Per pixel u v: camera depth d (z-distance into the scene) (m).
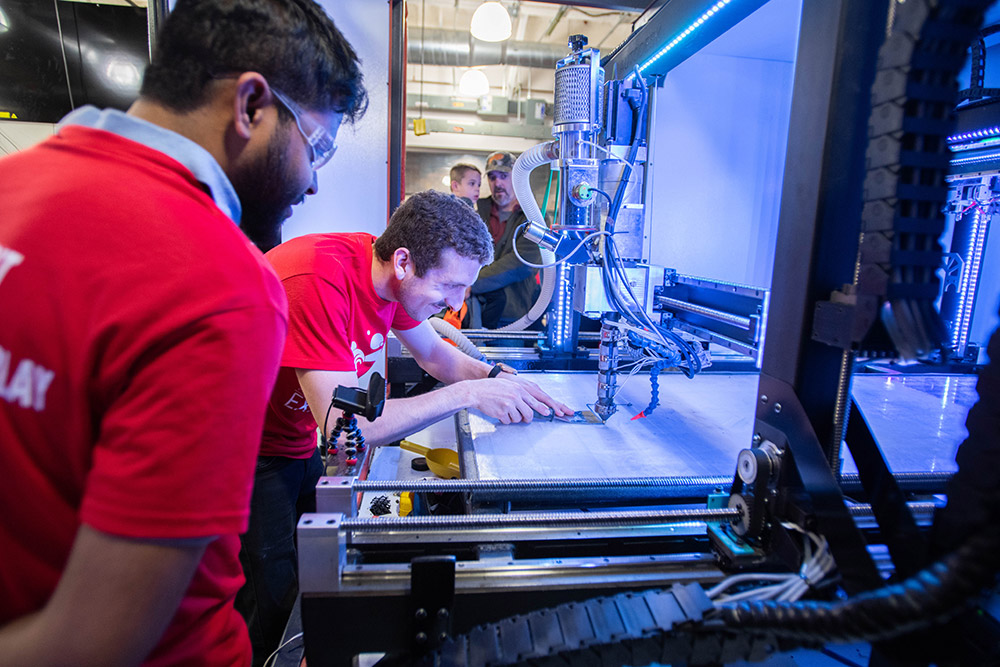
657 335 1.30
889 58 0.52
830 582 0.63
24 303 0.43
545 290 2.21
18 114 2.36
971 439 0.51
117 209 0.45
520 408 1.33
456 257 1.23
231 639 0.74
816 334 0.66
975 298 1.97
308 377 1.13
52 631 0.43
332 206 2.70
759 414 0.78
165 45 0.53
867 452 0.67
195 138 0.54
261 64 0.53
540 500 1.00
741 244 3.34
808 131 0.67
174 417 0.43
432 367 1.68
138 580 0.43
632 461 1.16
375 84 2.59
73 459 0.47
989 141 1.36
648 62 1.82
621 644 0.56
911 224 0.53
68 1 2.29
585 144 1.37
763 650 0.58
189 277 0.45
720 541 0.76
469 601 0.68
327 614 0.66
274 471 1.35
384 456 1.81
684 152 3.16
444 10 4.78
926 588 0.42
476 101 5.32
